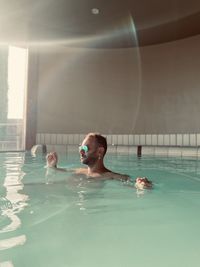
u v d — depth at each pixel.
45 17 5.72
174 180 2.37
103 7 5.37
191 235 1.00
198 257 0.81
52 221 1.14
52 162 2.69
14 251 0.84
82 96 7.26
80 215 1.24
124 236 0.98
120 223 1.13
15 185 1.96
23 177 2.33
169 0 4.98
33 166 3.22
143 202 1.51
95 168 2.34
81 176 2.30
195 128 6.35
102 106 7.21
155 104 6.84
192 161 4.12
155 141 6.37
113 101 7.16
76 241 0.93
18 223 1.11
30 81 6.86
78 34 6.47
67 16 5.70
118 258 0.80
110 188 1.87
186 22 5.73
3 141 6.77
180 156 5.00
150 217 1.22
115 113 7.14
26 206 1.39
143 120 6.94
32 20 5.81
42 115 7.04
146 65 6.96
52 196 1.62
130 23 5.90
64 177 2.28
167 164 3.71
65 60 7.23
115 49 7.20
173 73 6.66
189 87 6.46
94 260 0.78
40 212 1.28
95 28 6.18
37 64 6.97
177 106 6.59
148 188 1.89
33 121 6.89
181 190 1.89
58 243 0.91
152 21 5.76
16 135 6.87
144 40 6.68
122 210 1.34
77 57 7.27
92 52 7.27
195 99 6.38
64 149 6.11
